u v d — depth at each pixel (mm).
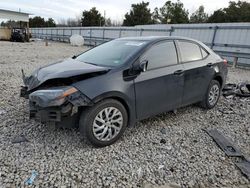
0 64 9578
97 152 3115
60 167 2760
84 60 3943
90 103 2973
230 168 2930
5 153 2973
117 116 3295
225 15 41250
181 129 3949
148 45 3656
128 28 21422
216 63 4793
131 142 3428
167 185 2584
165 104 3877
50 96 2844
